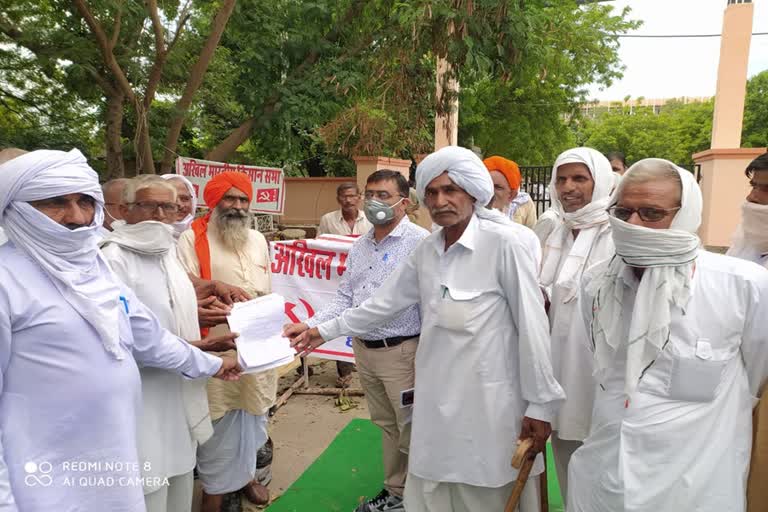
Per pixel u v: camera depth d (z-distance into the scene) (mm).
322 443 4141
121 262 2303
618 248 1708
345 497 3404
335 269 4477
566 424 2482
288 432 4324
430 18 6484
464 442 2240
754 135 26125
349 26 9023
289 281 4602
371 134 9164
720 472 1682
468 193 2172
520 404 2264
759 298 1646
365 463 3807
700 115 31422
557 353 2531
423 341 2336
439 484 2371
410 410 3000
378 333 2951
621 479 1733
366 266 3152
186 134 13367
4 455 1642
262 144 9875
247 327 2531
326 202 13047
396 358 2967
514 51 6980
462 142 18672
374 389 3135
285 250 4609
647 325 1663
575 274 2479
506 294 2203
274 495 3438
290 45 8727
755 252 2650
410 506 2453
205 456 3021
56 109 10086
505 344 2225
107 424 1795
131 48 8109
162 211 2404
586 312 2037
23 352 1662
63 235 1706
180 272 2537
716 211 7973
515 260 2141
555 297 2553
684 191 1605
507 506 2201
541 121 18688
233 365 2527
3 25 7582
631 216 1655
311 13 8586
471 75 7438
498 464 2227
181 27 7832
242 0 8703
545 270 2709
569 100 18625
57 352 1698
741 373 1732
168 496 2570
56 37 7777
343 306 3227
